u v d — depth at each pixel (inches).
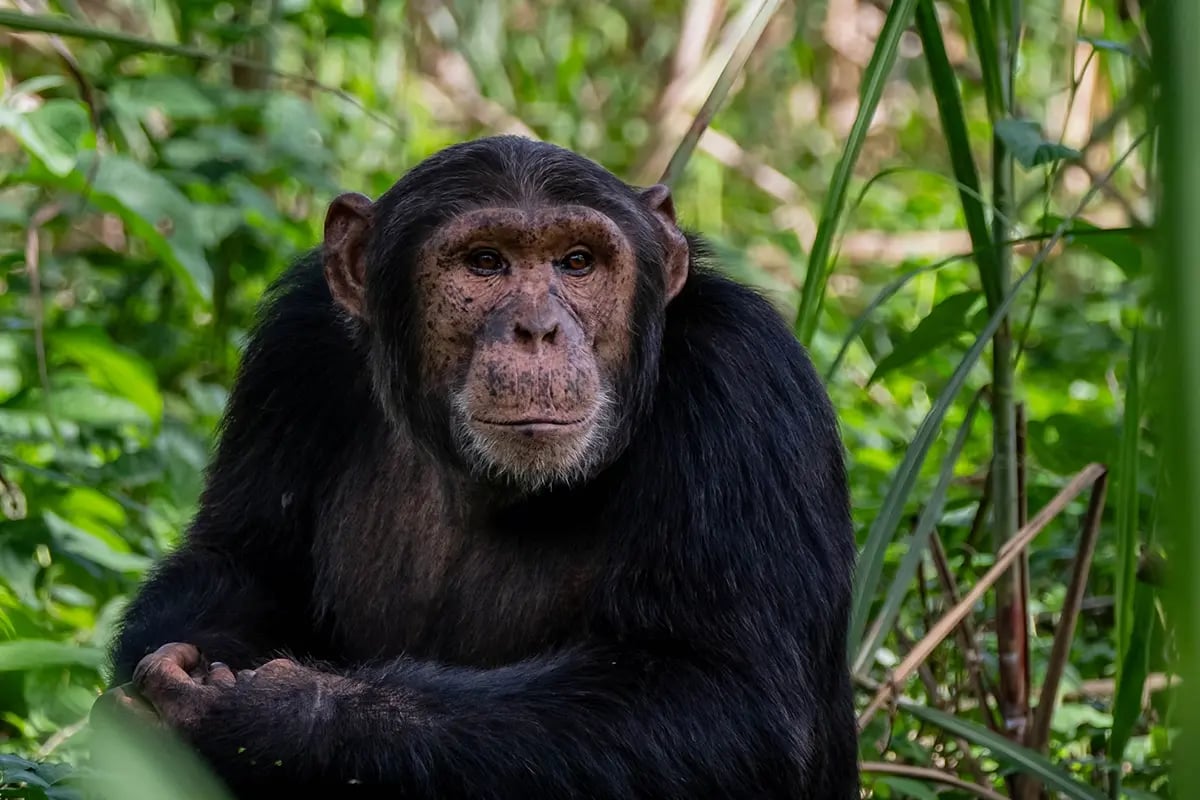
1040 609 522.9
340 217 357.1
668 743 295.1
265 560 371.2
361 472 365.4
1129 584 339.9
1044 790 401.1
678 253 349.7
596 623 325.1
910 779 386.6
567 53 1099.3
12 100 576.1
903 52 1048.8
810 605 325.4
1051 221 416.5
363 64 887.7
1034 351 727.1
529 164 335.0
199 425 625.9
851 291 922.7
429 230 330.6
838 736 350.9
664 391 339.6
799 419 341.1
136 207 534.3
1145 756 430.3
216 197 641.6
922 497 551.5
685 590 317.7
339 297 358.9
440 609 351.3
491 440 313.9
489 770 281.3
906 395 738.8
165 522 549.6
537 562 344.8
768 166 1083.3
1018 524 418.9
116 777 130.8
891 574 507.2
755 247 1000.2
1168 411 72.1
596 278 327.9
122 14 859.4
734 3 1083.9
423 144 900.0
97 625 468.4
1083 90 831.1
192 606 344.5
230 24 695.7
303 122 670.5
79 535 476.4
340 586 362.3
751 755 303.6
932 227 1031.0
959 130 389.7
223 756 277.7
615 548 330.3
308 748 276.8
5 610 400.2
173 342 650.2
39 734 415.2
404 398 341.1
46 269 663.1
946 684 465.1
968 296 395.5
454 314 327.0
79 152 525.7
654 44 1136.2
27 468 467.2
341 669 347.3
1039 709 398.0
